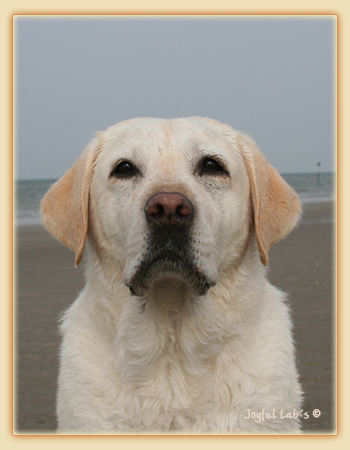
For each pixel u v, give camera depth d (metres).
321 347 1.39
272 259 2.74
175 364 0.86
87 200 0.92
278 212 0.95
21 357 1.42
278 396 0.86
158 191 0.82
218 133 0.93
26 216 6.33
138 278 0.82
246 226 0.91
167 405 0.85
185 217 0.81
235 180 0.90
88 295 0.91
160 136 0.89
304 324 1.59
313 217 5.02
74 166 0.96
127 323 0.86
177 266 0.82
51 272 2.59
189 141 0.89
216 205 0.87
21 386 1.27
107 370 0.87
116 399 0.86
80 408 0.86
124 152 0.89
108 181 0.89
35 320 1.74
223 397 0.85
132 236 0.82
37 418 1.16
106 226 0.89
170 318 0.86
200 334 0.86
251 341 0.88
